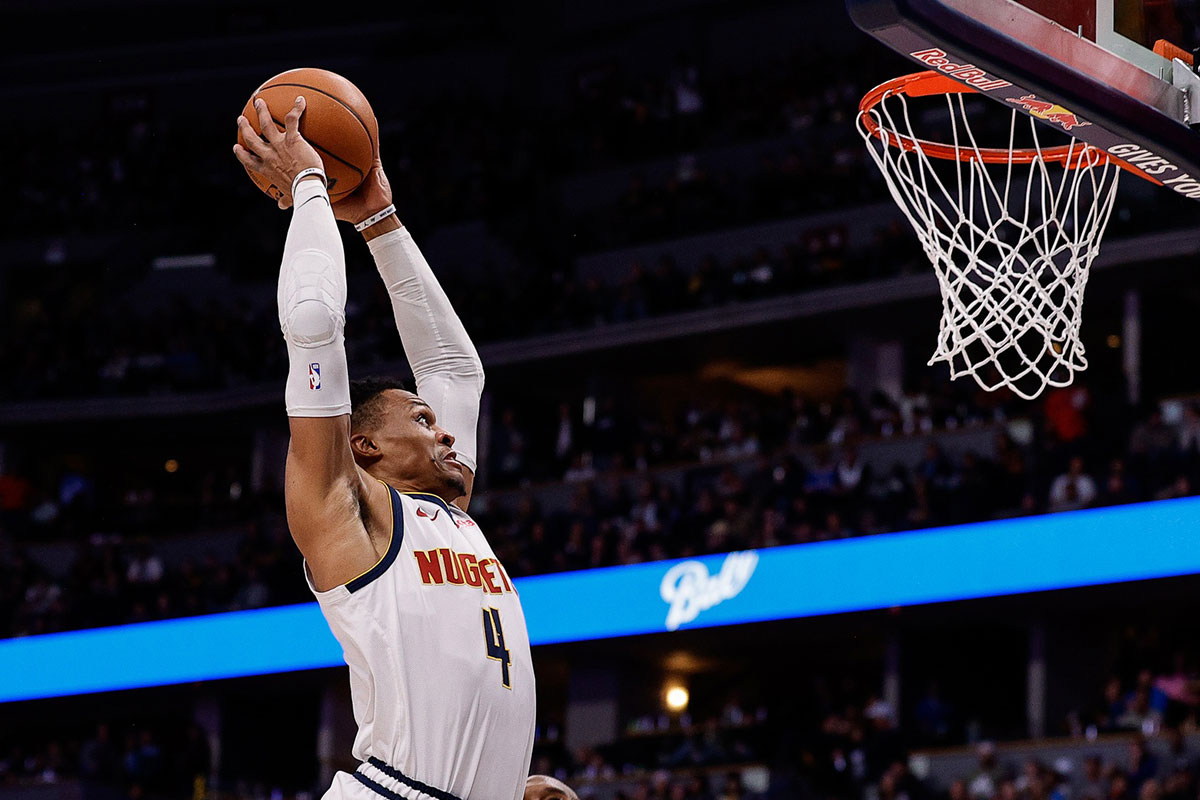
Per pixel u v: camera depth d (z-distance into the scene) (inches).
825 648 608.4
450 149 811.4
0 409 769.6
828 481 570.3
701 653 607.2
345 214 122.3
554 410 754.2
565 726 654.5
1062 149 182.7
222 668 614.5
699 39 806.5
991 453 557.0
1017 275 174.6
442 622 100.9
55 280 849.5
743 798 509.0
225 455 822.5
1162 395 591.8
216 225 837.8
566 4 844.0
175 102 891.4
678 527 572.1
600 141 774.5
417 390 123.0
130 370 768.9
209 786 632.4
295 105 110.7
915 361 646.5
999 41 141.6
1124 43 155.5
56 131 895.1
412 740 98.7
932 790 493.4
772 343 668.7
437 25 865.5
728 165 731.4
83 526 715.4
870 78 704.4
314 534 99.1
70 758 669.3
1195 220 577.3
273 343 765.9
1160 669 514.9
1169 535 475.5
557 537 593.9
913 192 194.4
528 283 721.0
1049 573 492.7
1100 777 458.3
